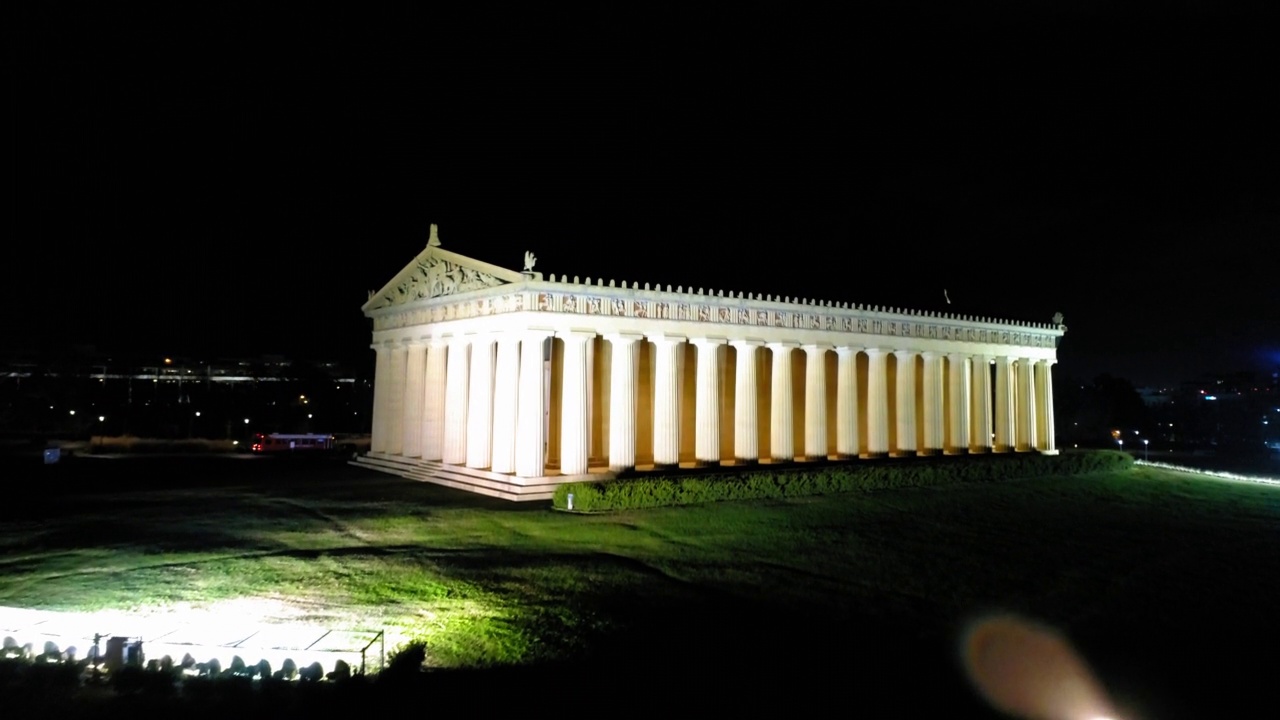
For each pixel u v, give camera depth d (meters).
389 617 23.14
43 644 19.06
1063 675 20.12
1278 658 21.97
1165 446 135.25
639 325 50.31
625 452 49.16
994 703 18.02
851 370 61.44
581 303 48.16
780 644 21.44
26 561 29.72
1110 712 17.92
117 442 88.56
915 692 18.44
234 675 16.92
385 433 64.12
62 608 23.61
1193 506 52.56
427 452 56.34
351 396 127.75
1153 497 56.47
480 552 32.03
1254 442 162.00
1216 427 180.50
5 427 103.69
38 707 15.28
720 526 38.62
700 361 53.47
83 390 113.81
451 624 22.52
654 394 52.16
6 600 24.41
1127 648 22.48
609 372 55.38
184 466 63.97
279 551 31.72
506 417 48.16
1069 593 28.17
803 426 62.34
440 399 56.31
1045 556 34.28
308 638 20.64
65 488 49.81
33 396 107.06
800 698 17.66
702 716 16.27
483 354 51.38
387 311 64.44
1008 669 20.33
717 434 53.53
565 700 16.72
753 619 23.67
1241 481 69.38
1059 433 136.00
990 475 61.66
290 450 83.25
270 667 17.50
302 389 124.50
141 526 36.69
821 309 58.91
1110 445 126.81
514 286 46.91
